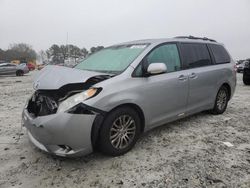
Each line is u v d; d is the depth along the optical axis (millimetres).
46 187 3084
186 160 3725
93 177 3293
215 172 3375
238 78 19375
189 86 4898
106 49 5129
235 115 6176
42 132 3348
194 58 5223
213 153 3961
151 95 4137
